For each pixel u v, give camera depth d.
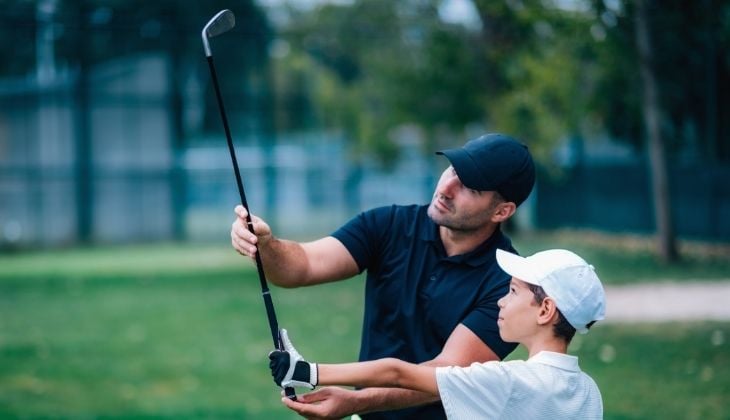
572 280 2.76
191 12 22.27
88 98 21.50
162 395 7.31
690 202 17.55
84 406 6.99
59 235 21.19
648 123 14.70
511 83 16.73
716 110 16.83
